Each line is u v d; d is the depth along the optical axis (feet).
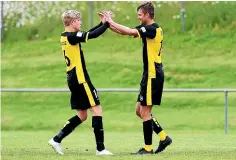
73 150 99.86
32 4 311.06
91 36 85.10
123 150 100.48
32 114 206.08
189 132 160.86
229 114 190.90
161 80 86.48
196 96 213.25
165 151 93.97
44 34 299.79
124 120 192.85
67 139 131.13
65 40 86.17
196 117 189.98
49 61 266.36
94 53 268.62
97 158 81.66
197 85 229.25
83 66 86.69
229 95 212.23
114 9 296.10
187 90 147.84
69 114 204.85
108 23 85.51
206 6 294.66
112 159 80.59
